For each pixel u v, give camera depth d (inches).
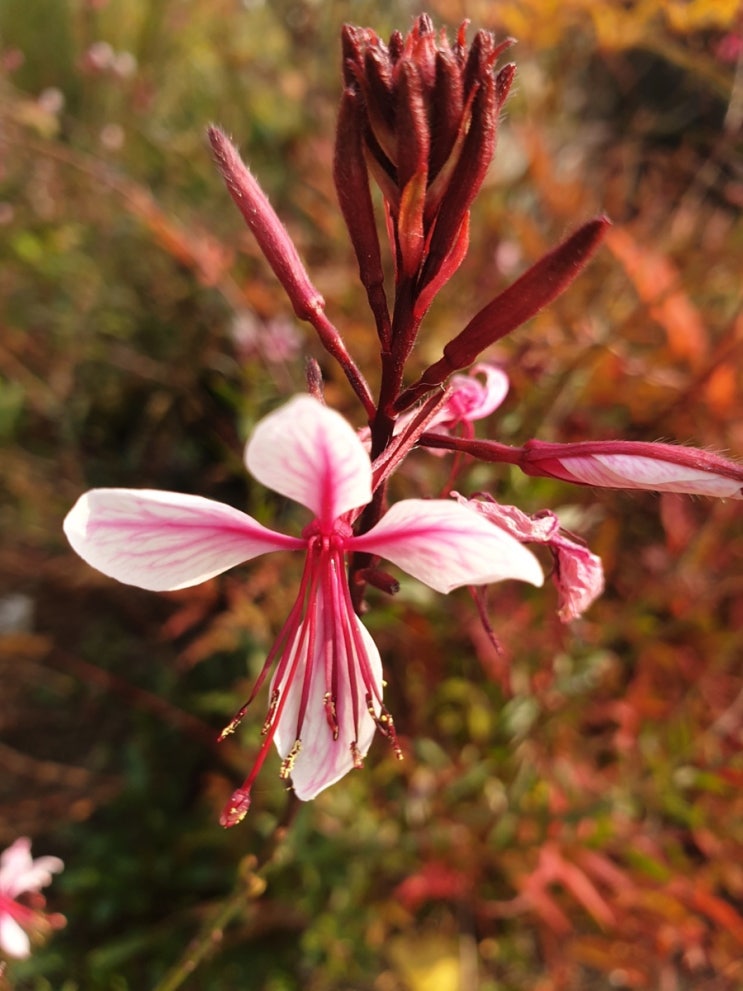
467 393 2.2
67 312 6.0
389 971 4.2
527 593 4.3
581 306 5.3
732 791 4.3
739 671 4.7
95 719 5.0
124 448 6.2
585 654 4.3
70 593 5.5
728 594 4.9
